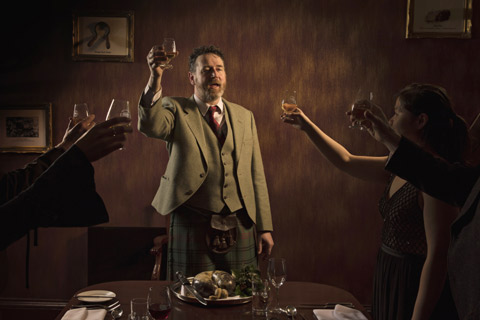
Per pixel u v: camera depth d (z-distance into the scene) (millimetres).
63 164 681
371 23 3172
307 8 3182
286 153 3244
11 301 3236
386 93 3191
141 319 1284
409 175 1188
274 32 3193
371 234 3258
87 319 1397
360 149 3217
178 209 2402
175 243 2395
